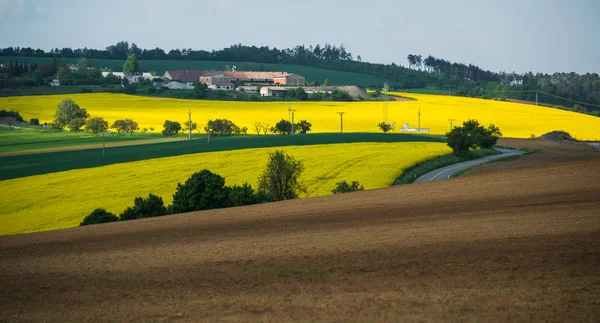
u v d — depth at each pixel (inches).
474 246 2048.5
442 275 1717.5
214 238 2591.0
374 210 3181.6
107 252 2426.2
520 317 1363.2
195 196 4320.9
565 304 1427.2
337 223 2792.8
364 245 2183.8
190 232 2837.1
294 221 2967.5
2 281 1977.1
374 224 2677.2
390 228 2527.1
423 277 1708.9
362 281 1707.7
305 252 2128.4
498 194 3427.7
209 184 4362.7
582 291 1510.8
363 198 3826.3
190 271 1956.2
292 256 2076.8
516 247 1993.1
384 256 1983.3
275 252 2164.1
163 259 2181.3
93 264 2182.6
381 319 1396.4
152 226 3201.3
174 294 1695.4
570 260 1791.3
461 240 2160.4
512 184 3826.3
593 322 1320.1
